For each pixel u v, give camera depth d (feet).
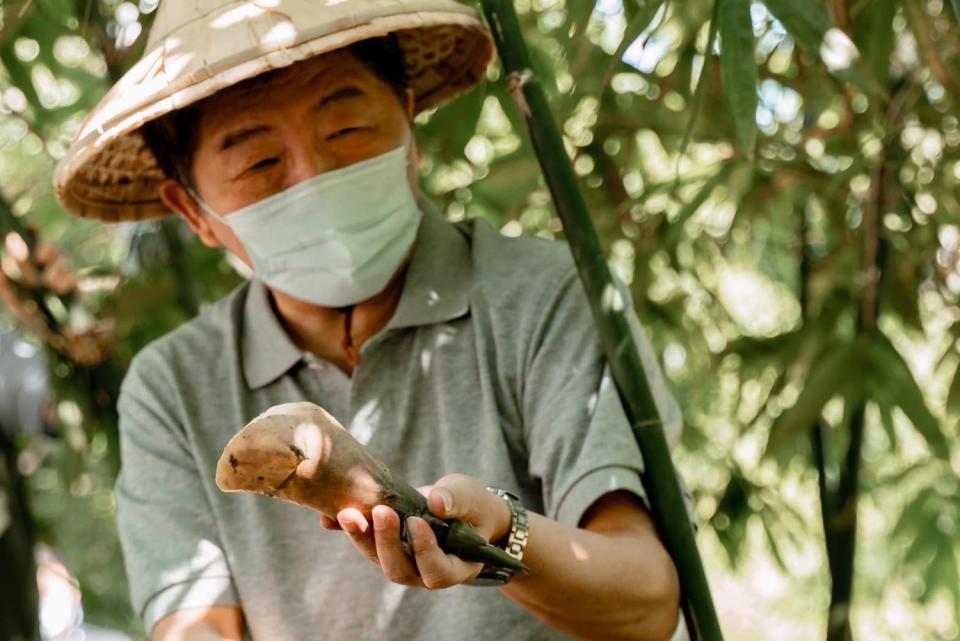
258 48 5.07
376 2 5.25
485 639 5.30
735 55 5.66
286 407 4.09
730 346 9.50
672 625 5.11
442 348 5.52
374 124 5.37
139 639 11.28
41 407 8.84
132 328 8.61
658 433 5.19
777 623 20.58
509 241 5.76
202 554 5.59
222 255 9.44
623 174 8.92
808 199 9.39
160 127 5.67
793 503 11.60
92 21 7.55
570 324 5.44
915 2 7.02
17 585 8.42
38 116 9.18
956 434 9.63
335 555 5.46
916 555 11.42
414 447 5.49
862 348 8.31
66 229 10.77
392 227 5.46
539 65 9.09
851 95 8.28
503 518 4.48
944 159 8.51
